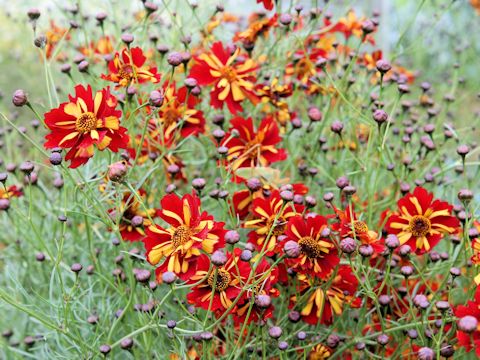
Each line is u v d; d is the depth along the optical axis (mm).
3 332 525
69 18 648
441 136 646
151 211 485
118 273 460
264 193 468
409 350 467
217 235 396
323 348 466
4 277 587
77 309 502
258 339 441
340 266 438
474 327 347
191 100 522
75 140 409
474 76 1012
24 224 576
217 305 393
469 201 426
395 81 591
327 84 607
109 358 478
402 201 442
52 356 464
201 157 646
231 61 509
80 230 587
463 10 1087
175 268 387
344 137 591
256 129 601
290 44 610
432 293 459
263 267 407
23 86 991
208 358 407
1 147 626
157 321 400
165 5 557
